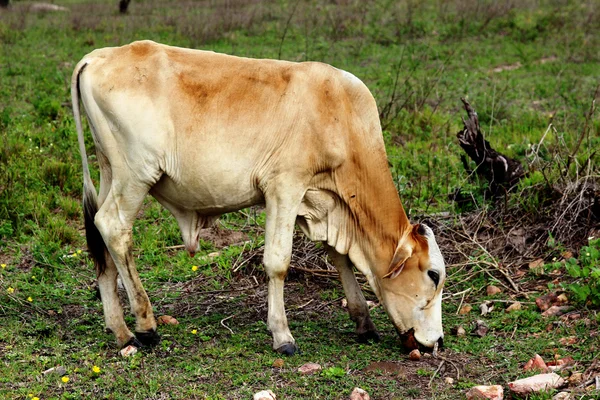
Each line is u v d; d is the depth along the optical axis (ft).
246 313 29.99
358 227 26.35
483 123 53.52
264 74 25.48
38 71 67.00
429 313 25.77
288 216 25.54
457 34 82.74
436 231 34.96
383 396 22.97
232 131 25.08
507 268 32.04
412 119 52.80
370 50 77.46
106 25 91.76
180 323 28.78
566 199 34.73
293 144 25.20
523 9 90.02
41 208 39.17
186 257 35.22
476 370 24.57
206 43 81.71
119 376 23.99
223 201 25.88
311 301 31.09
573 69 68.08
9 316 28.91
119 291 32.14
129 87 24.97
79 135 25.88
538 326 27.35
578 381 22.90
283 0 107.34
